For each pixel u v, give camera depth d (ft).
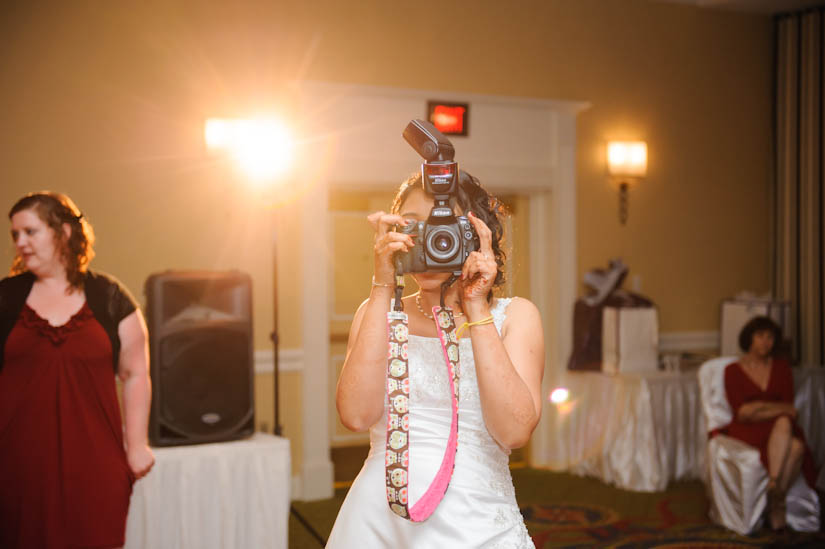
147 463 7.79
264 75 15.65
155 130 14.93
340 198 19.93
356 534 4.41
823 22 19.10
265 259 15.58
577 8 18.24
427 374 4.45
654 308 16.99
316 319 15.81
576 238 18.16
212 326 10.43
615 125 18.63
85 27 14.51
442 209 4.21
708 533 12.98
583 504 14.87
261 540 10.02
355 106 16.25
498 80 17.53
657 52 19.06
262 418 15.51
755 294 19.27
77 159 14.44
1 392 7.07
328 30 16.12
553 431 17.88
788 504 13.37
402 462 4.24
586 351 17.35
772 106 20.38
